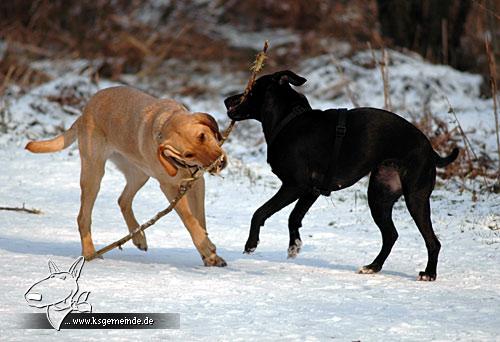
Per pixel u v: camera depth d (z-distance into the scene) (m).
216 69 33.56
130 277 10.16
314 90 27.64
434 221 14.70
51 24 34.78
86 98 26.97
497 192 17.11
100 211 15.45
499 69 27.72
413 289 9.90
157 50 34.25
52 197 16.62
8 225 13.78
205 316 8.33
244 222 14.87
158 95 29.80
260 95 11.50
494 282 10.41
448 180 18.31
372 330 7.88
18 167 19.23
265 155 20.92
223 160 10.13
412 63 28.33
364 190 17.53
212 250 11.14
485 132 21.50
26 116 24.42
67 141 12.27
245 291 9.55
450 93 26.20
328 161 10.91
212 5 39.09
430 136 20.31
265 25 38.38
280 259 12.02
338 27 33.16
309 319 8.28
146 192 17.12
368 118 10.87
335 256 12.28
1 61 30.94
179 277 10.23
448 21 29.72
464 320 8.33
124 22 36.56
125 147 11.41
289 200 11.02
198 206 11.30
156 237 13.51
